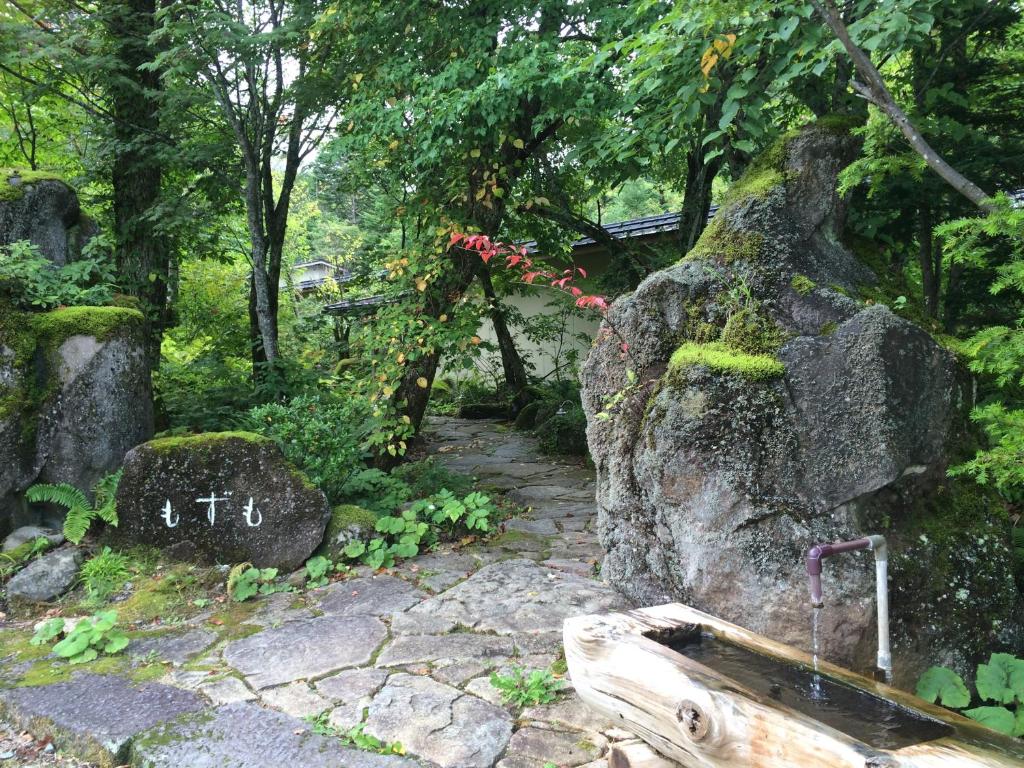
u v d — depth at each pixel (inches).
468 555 208.8
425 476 267.9
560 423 387.5
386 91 247.3
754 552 125.9
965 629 126.2
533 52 210.5
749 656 102.5
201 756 109.8
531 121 258.4
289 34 267.4
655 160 307.6
